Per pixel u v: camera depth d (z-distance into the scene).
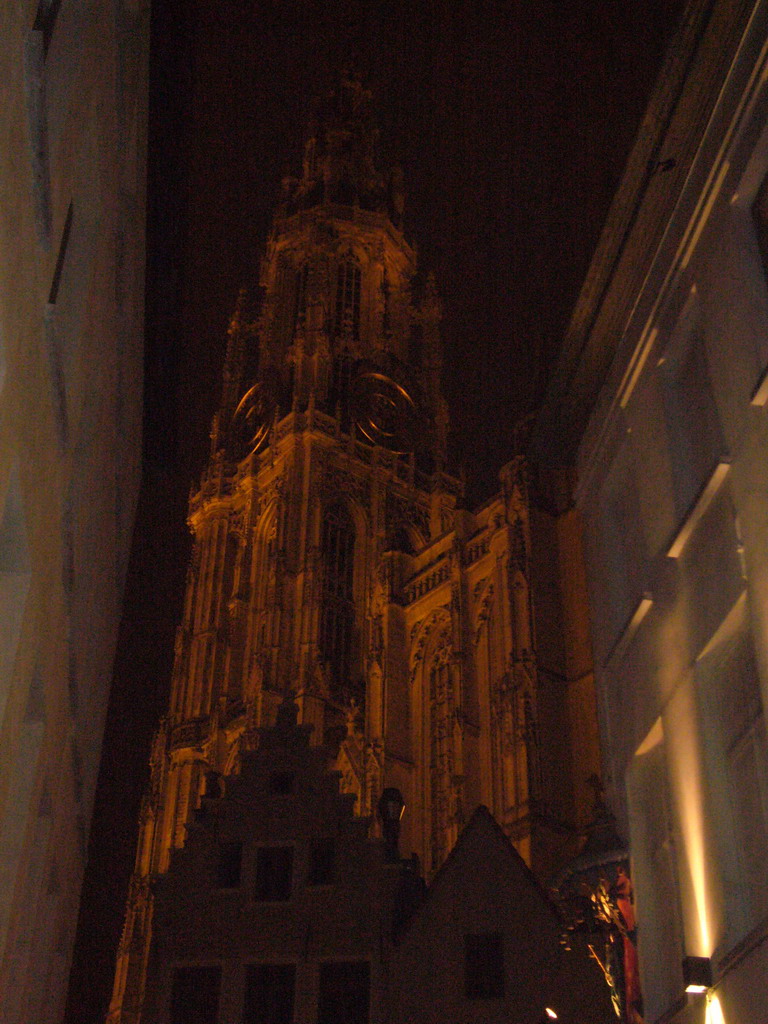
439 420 100.38
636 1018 20.97
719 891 17.98
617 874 21.62
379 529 89.56
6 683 12.83
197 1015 25.42
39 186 11.97
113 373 22.59
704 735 19.05
